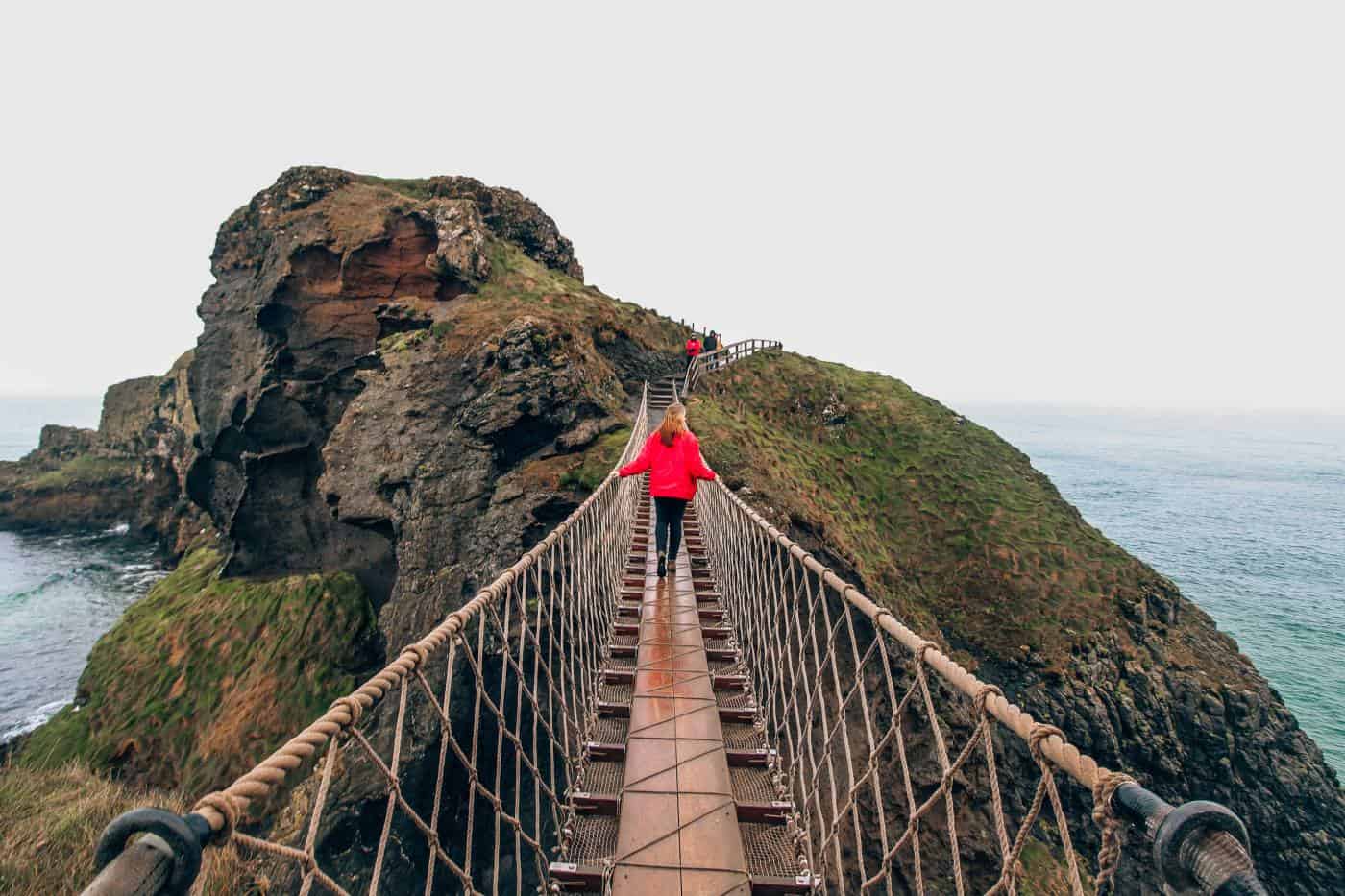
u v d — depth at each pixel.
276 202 24.88
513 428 18.12
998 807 1.77
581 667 5.25
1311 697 34.94
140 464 56.38
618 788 3.77
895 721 2.51
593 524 6.18
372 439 18.62
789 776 3.73
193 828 1.20
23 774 8.79
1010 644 19.98
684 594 6.53
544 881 3.33
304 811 12.34
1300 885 16.42
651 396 25.25
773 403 30.31
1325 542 73.50
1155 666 19.05
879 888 13.34
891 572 21.25
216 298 25.86
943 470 27.22
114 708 18.16
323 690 18.44
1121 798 1.30
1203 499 104.44
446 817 12.49
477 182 29.47
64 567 46.00
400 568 16.98
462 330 20.48
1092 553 22.41
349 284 22.30
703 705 4.27
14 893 6.55
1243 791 17.27
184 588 23.41
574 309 24.73
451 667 2.69
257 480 22.59
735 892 2.78
